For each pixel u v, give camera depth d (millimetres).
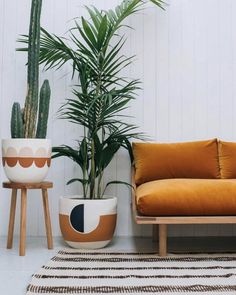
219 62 2965
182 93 2955
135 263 1995
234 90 2957
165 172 2654
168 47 2967
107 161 2584
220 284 1626
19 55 2959
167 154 2682
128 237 2854
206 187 2107
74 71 2742
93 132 2506
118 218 2896
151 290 1548
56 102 2945
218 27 2967
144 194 2094
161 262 2018
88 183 2621
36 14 2393
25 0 2984
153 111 2947
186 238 2824
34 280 1671
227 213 2086
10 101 2949
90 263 1993
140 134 2781
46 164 2328
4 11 2977
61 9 2979
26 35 2863
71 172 2916
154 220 2072
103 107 2414
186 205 2061
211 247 2467
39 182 2332
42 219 2904
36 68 2402
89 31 2441
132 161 2799
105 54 2820
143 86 2957
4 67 2957
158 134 2941
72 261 2035
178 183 2178
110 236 2457
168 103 2949
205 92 2955
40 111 2381
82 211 2385
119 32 2963
